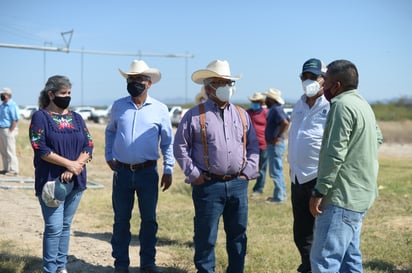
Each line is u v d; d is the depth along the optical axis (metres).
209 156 4.78
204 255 4.92
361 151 3.98
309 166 4.90
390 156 21.69
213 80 4.82
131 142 5.30
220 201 4.87
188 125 4.83
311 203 4.04
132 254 6.36
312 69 4.77
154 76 5.50
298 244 5.19
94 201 10.16
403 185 11.98
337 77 4.09
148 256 5.48
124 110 5.41
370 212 9.16
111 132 5.60
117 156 5.41
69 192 4.96
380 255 6.30
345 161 3.99
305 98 5.06
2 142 12.85
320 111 4.90
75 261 5.90
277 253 6.37
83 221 8.30
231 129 4.84
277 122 10.02
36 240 6.71
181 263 5.99
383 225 7.98
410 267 5.93
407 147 26.77
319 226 4.10
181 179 13.87
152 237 5.50
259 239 7.17
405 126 36.25
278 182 10.32
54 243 4.93
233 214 4.98
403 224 8.00
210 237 4.89
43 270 5.21
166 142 5.58
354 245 4.39
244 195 4.96
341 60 4.15
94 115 48.97
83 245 6.61
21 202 9.53
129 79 5.34
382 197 10.57
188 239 7.23
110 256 6.18
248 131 5.02
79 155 5.02
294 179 5.06
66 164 4.80
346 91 4.09
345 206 3.98
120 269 5.41
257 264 5.89
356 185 3.99
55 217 4.91
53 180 4.81
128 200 5.45
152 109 5.44
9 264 5.46
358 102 4.00
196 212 4.93
